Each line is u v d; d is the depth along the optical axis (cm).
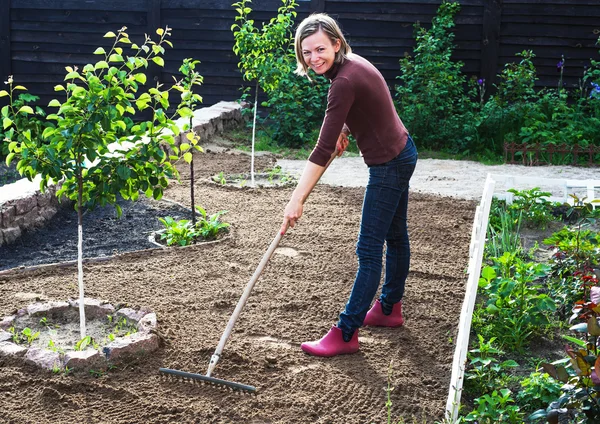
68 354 408
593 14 1220
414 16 1278
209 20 1334
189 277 561
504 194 849
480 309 493
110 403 375
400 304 477
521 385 392
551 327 481
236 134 1242
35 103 1388
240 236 670
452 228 703
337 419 364
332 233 683
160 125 459
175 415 364
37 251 636
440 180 940
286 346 446
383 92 414
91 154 427
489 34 1250
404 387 397
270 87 920
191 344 441
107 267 579
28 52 1372
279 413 369
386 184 424
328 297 525
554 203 755
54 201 737
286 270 581
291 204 407
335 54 407
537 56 1252
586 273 490
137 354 420
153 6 1334
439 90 1191
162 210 765
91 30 1357
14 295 516
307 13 1315
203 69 1354
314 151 409
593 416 306
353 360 429
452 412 339
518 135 1162
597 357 292
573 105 1184
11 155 458
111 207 773
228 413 367
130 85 446
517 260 520
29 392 384
